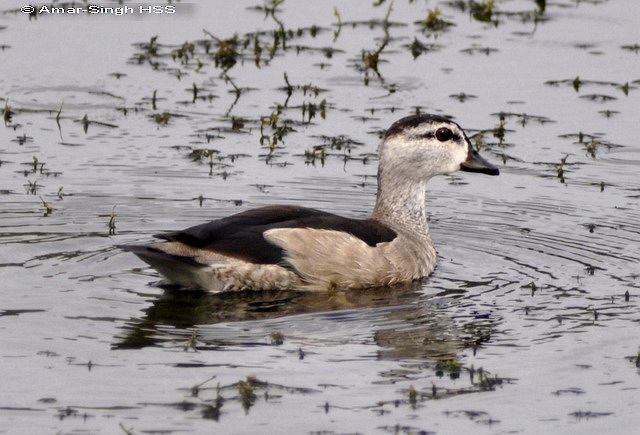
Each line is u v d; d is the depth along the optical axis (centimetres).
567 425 1078
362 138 1922
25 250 1485
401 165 1536
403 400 1113
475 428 1067
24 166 1783
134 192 1708
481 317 1326
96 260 1462
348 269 1413
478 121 1984
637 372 1181
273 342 1234
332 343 1239
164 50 2267
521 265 1505
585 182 1797
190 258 1348
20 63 2178
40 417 1059
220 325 1280
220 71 2186
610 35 2352
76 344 1210
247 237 1385
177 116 1989
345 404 1100
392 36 2341
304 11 2464
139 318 1290
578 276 1461
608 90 2105
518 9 2497
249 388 1110
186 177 1769
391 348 1230
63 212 1623
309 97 2077
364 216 1669
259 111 2016
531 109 2033
